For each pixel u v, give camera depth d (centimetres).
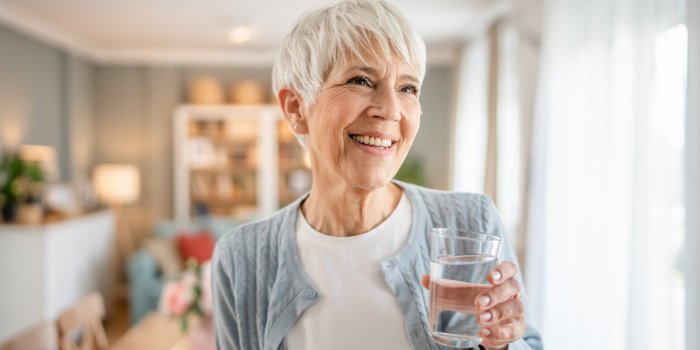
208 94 570
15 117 439
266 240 89
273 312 82
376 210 84
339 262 82
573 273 262
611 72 223
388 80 72
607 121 228
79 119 544
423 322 77
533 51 327
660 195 188
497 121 396
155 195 588
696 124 148
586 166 251
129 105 586
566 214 268
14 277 372
